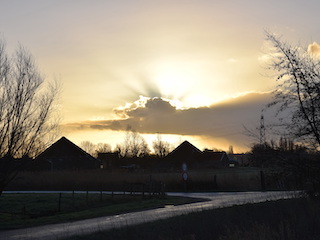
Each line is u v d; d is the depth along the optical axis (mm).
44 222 17953
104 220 17812
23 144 19531
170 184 42000
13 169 19453
